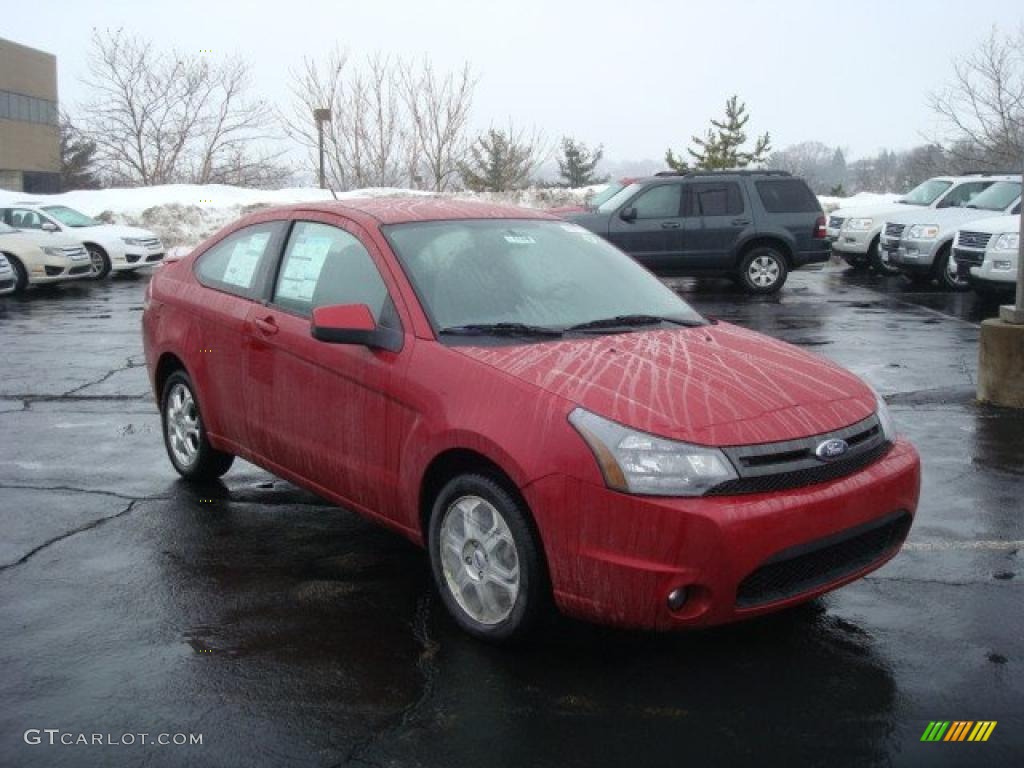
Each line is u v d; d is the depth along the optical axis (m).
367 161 31.91
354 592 4.68
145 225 25.48
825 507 3.78
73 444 7.32
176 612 4.46
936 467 6.64
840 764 3.34
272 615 4.43
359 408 4.62
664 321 4.95
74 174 57.25
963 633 4.27
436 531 4.29
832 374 4.43
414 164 32.19
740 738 3.48
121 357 11.01
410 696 3.75
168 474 6.57
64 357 11.01
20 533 5.45
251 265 5.60
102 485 6.32
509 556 4.00
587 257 5.32
